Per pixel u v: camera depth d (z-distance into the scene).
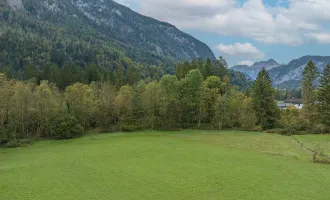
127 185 39.97
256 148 67.25
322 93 95.69
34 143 71.12
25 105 76.19
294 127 93.25
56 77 141.50
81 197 35.75
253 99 102.12
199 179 42.72
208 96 100.62
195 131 93.25
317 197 37.12
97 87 106.75
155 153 58.66
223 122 99.81
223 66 146.12
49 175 43.97
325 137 82.62
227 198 36.06
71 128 78.06
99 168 47.66
